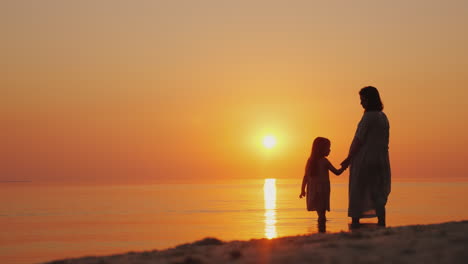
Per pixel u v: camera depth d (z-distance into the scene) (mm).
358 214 8781
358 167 8797
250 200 157875
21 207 130625
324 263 4578
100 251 38312
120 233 56438
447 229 6344
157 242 43875
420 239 5539
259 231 48531
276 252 5320
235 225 60688
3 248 44344
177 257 5684
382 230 6758
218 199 169625
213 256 5484
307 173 11844
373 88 9070
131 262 5551
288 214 84000
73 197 197000
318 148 11688
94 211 110688
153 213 99312
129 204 141375
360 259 4652
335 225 46500
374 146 8750
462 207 93500
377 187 8781
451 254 4617
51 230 64625
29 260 35000
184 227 61156
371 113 8812
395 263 4457
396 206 98438
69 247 43375
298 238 6598
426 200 125062
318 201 11570
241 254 5258
